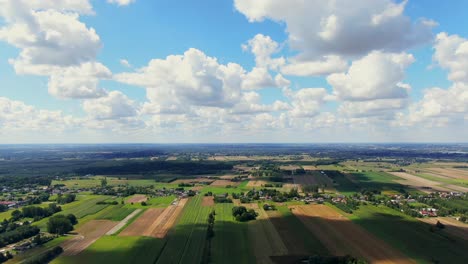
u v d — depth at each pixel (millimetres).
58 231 161875
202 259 129500
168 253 136125
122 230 169500
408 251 138500
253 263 126562
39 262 125312
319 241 150875
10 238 149125
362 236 158125
